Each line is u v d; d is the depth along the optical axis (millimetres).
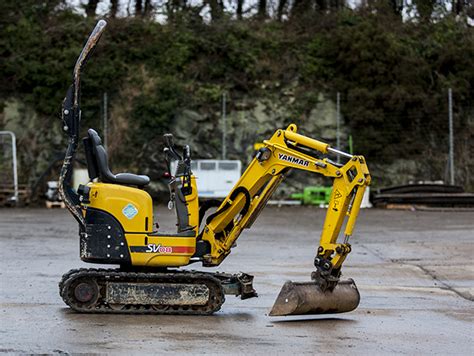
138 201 12844
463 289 16266
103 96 40969
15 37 42156
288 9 47938
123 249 12766
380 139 41188
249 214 13172
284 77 42781
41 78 40906
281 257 20312
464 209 36656
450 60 43156
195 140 40594
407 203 37562
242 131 41156
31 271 17266
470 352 10570
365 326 12266
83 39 42719
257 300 14328
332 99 42219
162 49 42969
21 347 10234
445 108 41625
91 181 13234
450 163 39062
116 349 10203
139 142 40125
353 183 12461
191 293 12633
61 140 40375
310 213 34500
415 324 12547
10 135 39906
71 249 21234
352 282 13000
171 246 12844
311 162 12773
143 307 12672
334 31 43469
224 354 10078
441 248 22609
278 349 10461
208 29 43844
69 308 13023
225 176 37562
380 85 42125
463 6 49750
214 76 42625
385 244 23516
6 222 29062
